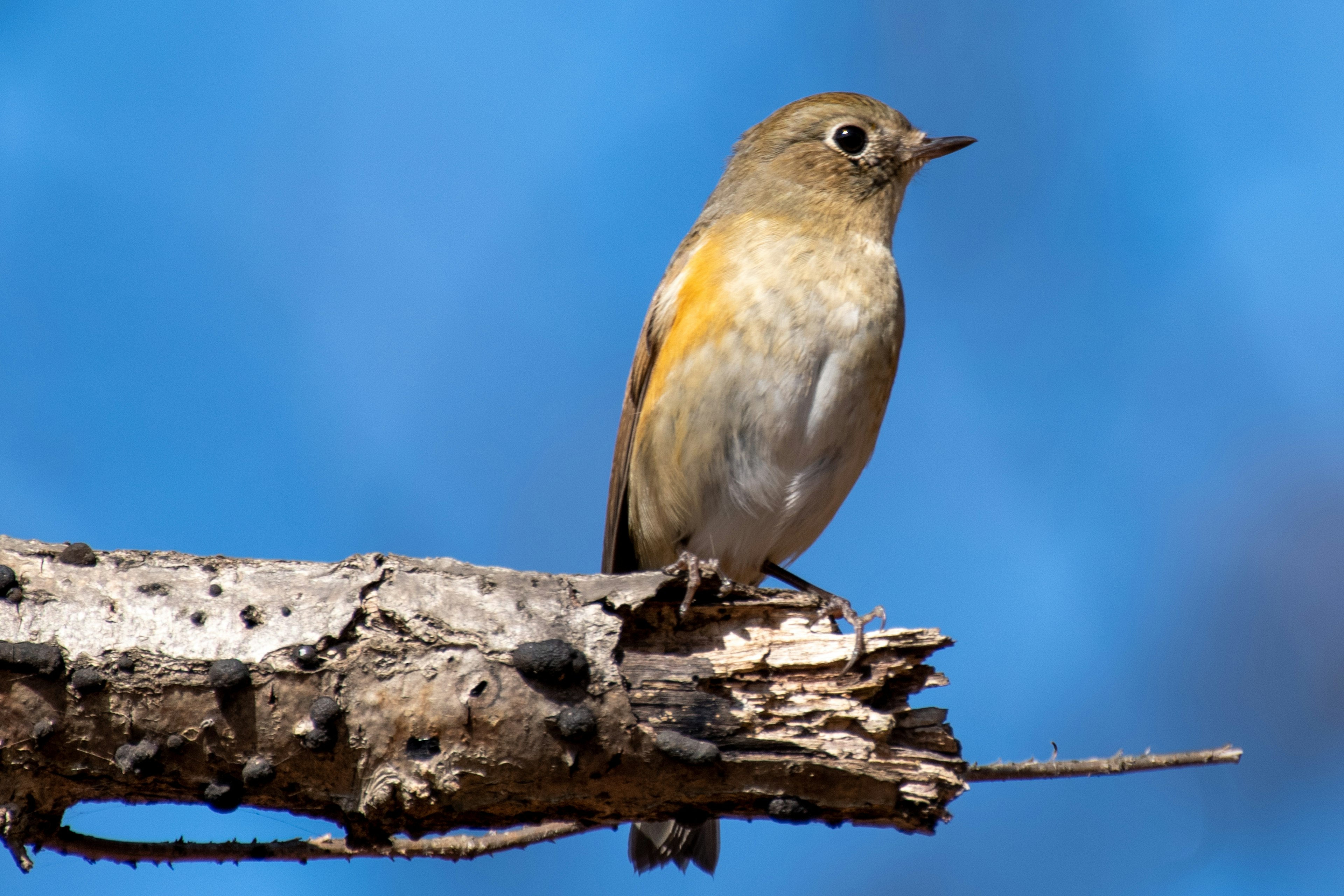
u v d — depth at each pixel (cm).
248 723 639
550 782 660
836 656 679
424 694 645
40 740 626
